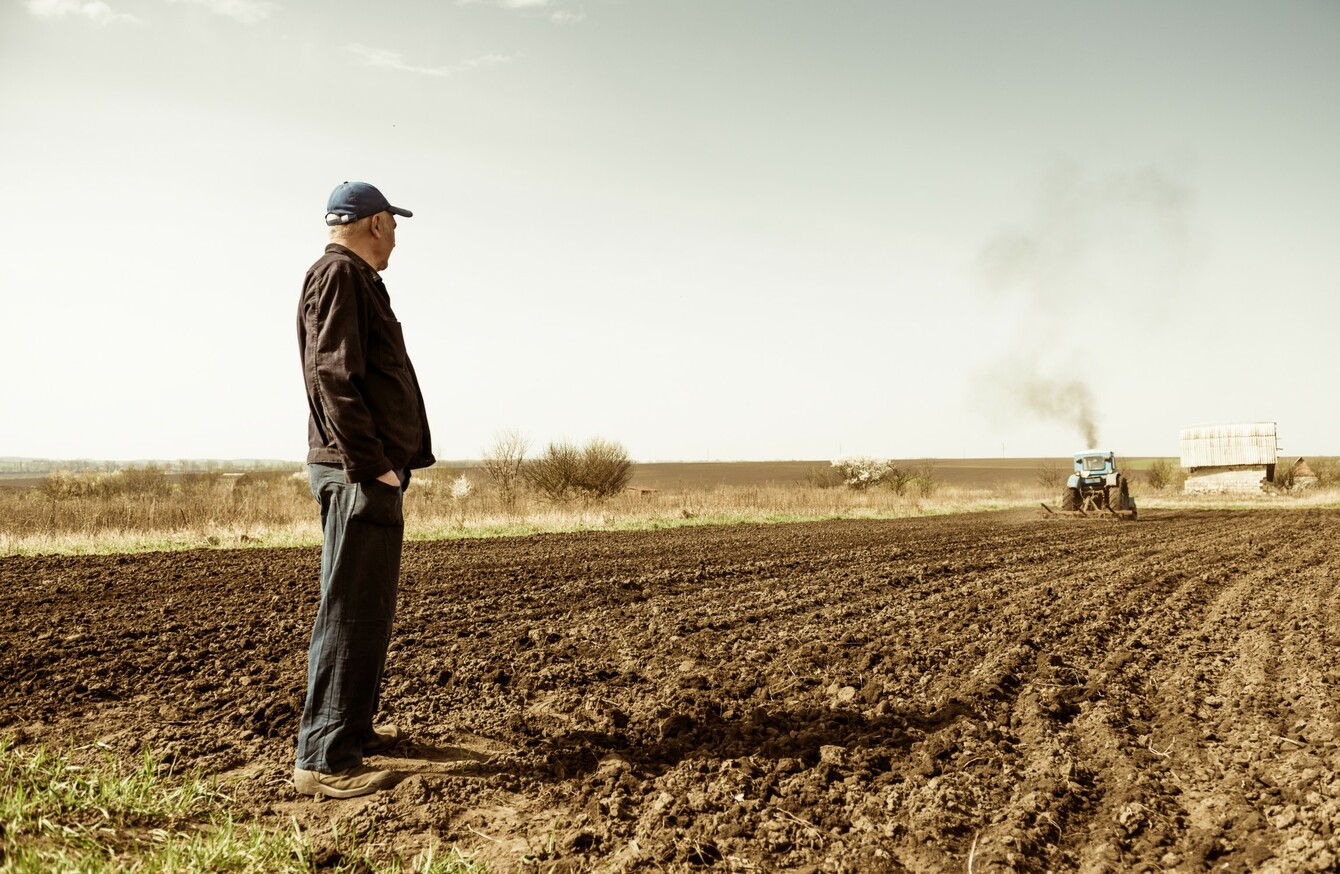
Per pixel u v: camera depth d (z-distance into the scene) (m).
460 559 11.68
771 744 3.82
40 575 9.59
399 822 2.98
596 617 7.16
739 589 8.95
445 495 21.67
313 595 8.05
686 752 3.75
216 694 4.55
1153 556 12.78
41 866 2.21
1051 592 8.62
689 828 2.97
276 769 3.43
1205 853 2.73
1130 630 6.73
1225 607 7.82
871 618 7.17
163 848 2.55
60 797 2.78
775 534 17.55
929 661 5.49
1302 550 13.49
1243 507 37.12
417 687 4.79
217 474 27.56
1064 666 5.41
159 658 5.36
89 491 25.41
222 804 3.04
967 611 7.43
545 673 5.10
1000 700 4.63
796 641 6.13
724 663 5.43
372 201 3.47
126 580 9.15
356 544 3.29
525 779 3.43
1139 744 3.90
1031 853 2.79
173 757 3.50
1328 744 3.69
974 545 14.74
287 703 4.27
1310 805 3.01
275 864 2.54
